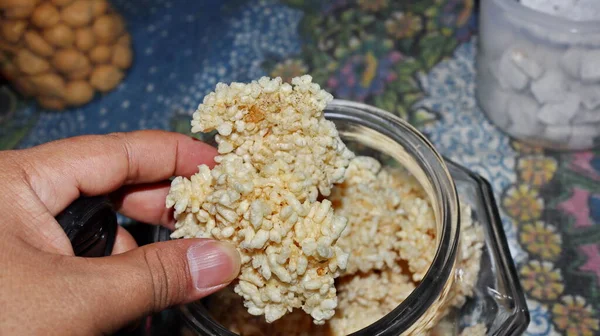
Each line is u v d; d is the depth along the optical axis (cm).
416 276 22
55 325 17
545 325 27
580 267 28
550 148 31
